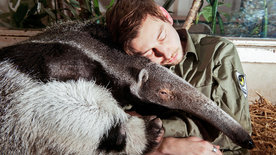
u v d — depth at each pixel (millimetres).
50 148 1546
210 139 1691
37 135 1531
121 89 1763
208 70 1760
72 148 1508
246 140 1608
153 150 1542
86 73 1727
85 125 1474
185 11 4250
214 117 1615
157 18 1444
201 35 2094
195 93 1649
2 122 1604
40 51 1680
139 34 1416
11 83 1624
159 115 1915
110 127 1518
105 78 1748
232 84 1791
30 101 1527
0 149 1652
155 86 1670
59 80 1639
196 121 1688
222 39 1947
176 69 1846
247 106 1823
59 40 1716
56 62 1639
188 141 1481
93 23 1871
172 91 1656
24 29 3482
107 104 1604
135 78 1688
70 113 1480
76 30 1820
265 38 3184
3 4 4270
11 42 3479
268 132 2617
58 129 1479
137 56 1687
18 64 1669
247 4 3766
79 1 3277
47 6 3510
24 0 3643
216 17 3830
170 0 3252
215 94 1729
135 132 1569
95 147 1513
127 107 2023
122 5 1475
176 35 1595
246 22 3859
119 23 1488
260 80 3283
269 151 2410
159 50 1519
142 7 1422
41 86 1566
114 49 1727
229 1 4078
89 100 1560
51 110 1487
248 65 3201
